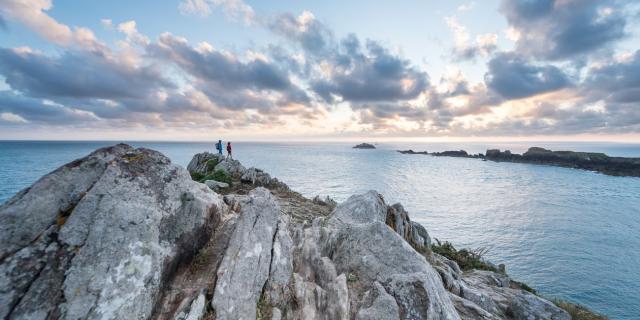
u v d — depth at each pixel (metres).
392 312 6.93
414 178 165.50
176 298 6.68
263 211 9.33
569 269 52.59
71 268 5.73
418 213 88.19
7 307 5.05
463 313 9.50
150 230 6.85
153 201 7.65
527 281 48.50
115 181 7.30
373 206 14.66
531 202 108.81
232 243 8.04
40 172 112.06
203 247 8.40
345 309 7.27
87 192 7.03
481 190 132.62
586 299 43.94
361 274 8.84
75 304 5.36
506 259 56.50
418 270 8.41
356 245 9.85
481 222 79.81
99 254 6.02
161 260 6.66
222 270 7.18
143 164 8.20
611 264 55.16
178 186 8.58
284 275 7.86
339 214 14.55
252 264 7.57
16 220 6.11
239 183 29.42
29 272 5.50
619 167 189.25
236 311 6.48
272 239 8.70
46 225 6.34
